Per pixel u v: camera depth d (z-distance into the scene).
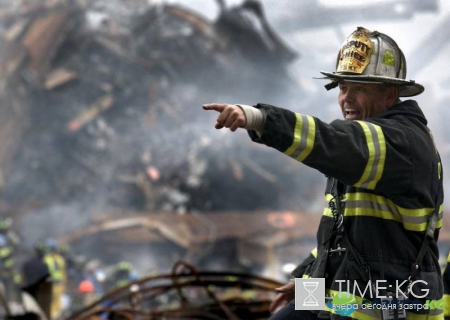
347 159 4.36
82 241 43.03
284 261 44.72
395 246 4.66
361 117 4.92
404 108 4.80
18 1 49.34
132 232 43.47
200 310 8.63
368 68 4.84
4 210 43.81
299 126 4.26
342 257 4.84
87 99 49.84
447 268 5.70
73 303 19.31
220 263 44.59
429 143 4.74
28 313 10.12
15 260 36.88
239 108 4.21
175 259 44.03
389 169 4.48
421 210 4.65
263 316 8.53
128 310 8.51
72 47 50.56
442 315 4.87
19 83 47.38
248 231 44.44
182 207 47.12
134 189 47.78
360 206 4.73
